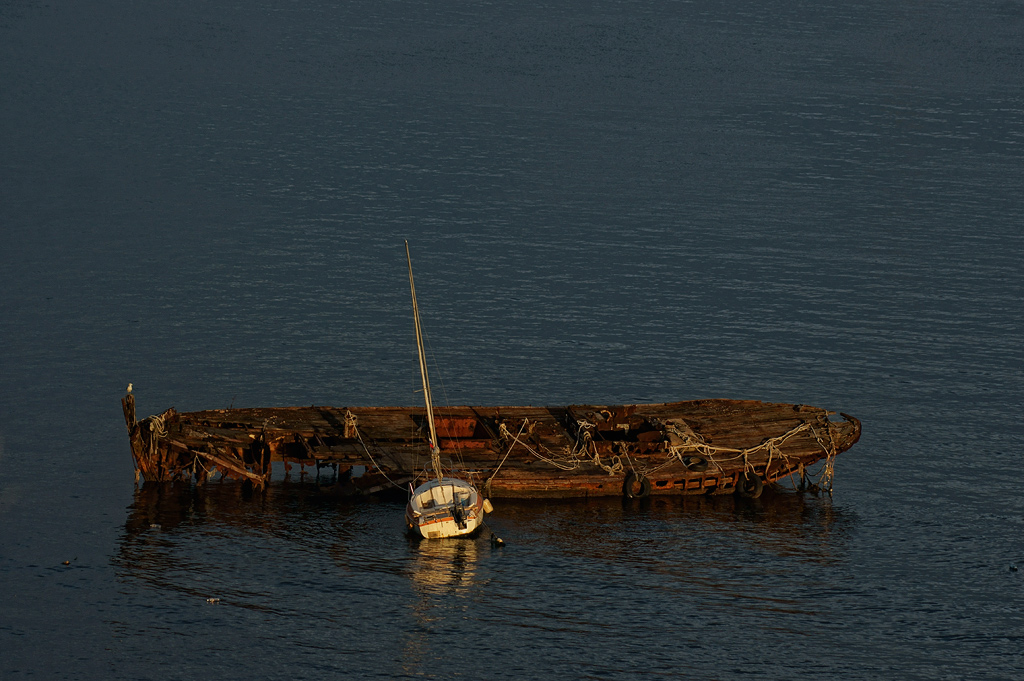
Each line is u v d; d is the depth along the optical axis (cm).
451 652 18475
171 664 18025
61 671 17775
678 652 18612
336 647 18550
